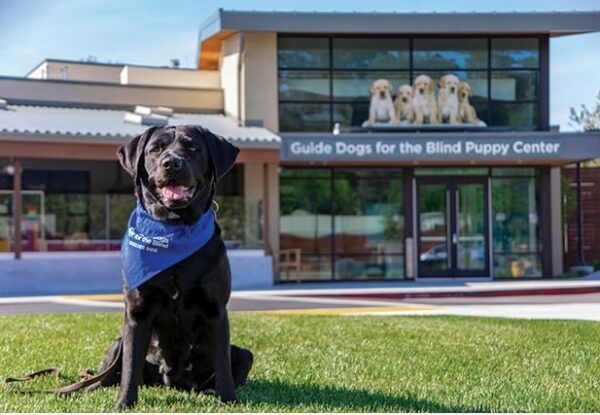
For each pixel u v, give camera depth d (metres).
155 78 26.38
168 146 5.70
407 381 7.35
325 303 17.25
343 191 23.89
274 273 22.88
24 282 20.31
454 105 23.91
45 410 5.78
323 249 23.73
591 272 24.39
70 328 11.30
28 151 19.72
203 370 6.31
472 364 8.36
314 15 22.98
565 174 26.09
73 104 24.36
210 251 5.80
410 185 23.89
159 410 5.70
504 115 24.11
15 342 9.75
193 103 25.36
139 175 5.84
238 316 13.39
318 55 23.84
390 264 23.89
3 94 23.72
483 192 24.03
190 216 5.73
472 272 23.94
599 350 9.35
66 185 24.27
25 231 20.58
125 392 5.78
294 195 23.70
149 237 5.71
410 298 18.80
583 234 25.97
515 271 24.05
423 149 22.09
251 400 6.28
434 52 24.02
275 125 23.52
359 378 7.48
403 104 23.81
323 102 23.81
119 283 21.09
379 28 23.11
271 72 23.50
